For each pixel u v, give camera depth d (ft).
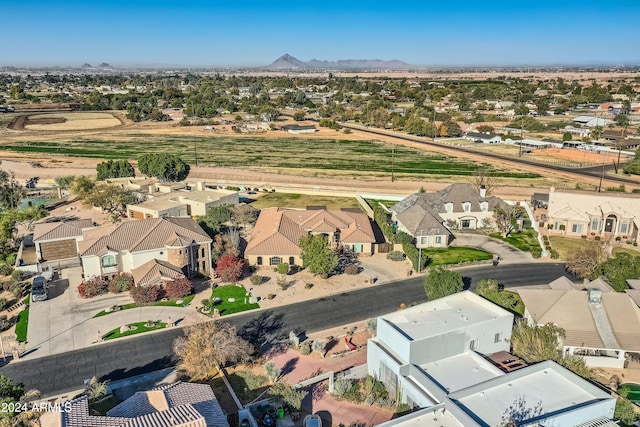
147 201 305.53
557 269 237.66
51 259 239.71
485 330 144.66
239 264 221.66
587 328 156.97
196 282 220.02
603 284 183.11
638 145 559.38
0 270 223.71
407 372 133.39
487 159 536.01
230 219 294.46
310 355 164.45
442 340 137.69
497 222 286.05
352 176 458.50
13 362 159.02
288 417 133.18
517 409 113.39
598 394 117.50
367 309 197.88
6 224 261.24
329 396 142.72
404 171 477.77
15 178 431.02
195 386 132.16
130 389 145.48
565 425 109.29
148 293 196.44
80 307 195.52
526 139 631.97
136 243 216.95
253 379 150.20
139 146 614.75
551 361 130.31
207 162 520.42
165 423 109.40
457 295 165.58
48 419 117.50
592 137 621.72
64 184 394.52
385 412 135.64
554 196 291.17
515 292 209.26
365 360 161.48
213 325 160.97
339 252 254.27
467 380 129.18
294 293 211.00
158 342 170.71
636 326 156.56
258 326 183.62
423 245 265.95
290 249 237.66
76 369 155.53
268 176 458.09
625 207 275.39
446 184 424.05
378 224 298.15
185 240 220.02
